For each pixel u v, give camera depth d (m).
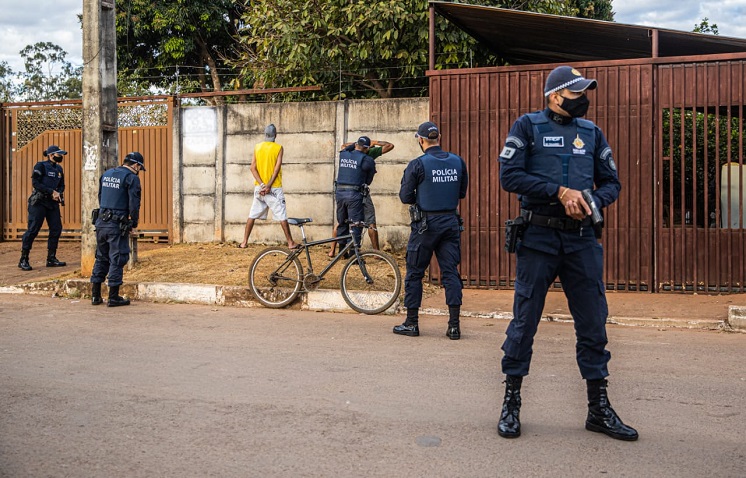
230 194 12.58
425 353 6.50
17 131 14.12
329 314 8.69
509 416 4.26
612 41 10.11
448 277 7.22
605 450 4.02
